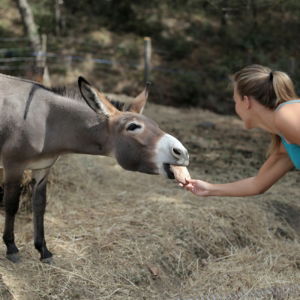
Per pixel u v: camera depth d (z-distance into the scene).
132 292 3.38
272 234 4.46
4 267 3.31
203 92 10.85
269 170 2.76
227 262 3.91
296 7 7.43
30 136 3.15
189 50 12.55
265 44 12.09
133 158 3.12
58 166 4.75
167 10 14.24
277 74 2.36
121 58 11.90
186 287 3.57
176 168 3.00
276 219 4.71
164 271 3.71
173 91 10.82
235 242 4.27
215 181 5.54
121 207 4.54
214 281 3.62
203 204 4.69
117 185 5.18
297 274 3.78
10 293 3.06
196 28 13.62
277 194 5.24
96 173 5.34
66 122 3.23
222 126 8.77
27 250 3.63
